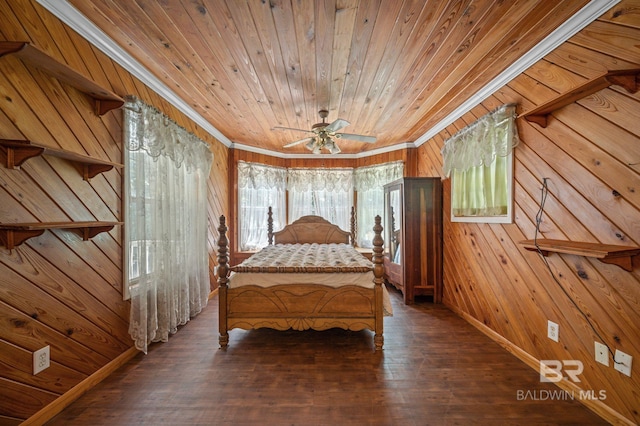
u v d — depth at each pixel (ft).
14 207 4.55
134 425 5.01
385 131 13.15
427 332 9.02
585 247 4.89
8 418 4.53
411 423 5.06
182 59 7.03
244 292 7.89
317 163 17.81
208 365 7.00
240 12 5.32
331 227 15.56
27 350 4.81
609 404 5.15
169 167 8.61
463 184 10.23
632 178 4.66
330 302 7.86
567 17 5.42
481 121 8.46
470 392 5.93
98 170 6.02
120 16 5.50
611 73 4.37
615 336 5.03
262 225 16.46
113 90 6.66
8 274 4.52
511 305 7.73
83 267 5.96
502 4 5.07
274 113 10.84
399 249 12.75
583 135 5.44
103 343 6.46
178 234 9.03
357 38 6.10
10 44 3.92
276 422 5.08
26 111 4.75
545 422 5.10
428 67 7.32
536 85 6.63
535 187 6.71
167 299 8.41
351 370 6.78
